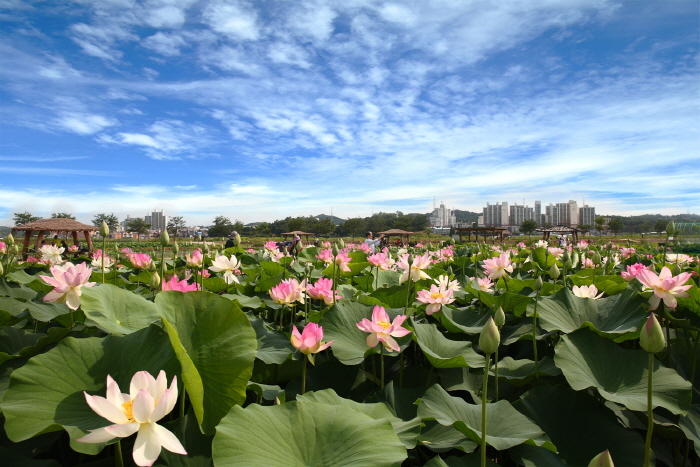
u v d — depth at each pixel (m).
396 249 12.94
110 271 4.75
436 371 2.46
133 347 1.61
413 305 3.29
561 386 2.06
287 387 2.21
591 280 3.90
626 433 1.83
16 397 1.33
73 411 1.35
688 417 1.88
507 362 2.56
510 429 1.69
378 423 1.47
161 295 1.67
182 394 1.48
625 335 2.38
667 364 2.47
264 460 1.23
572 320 2.72
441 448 1.61
